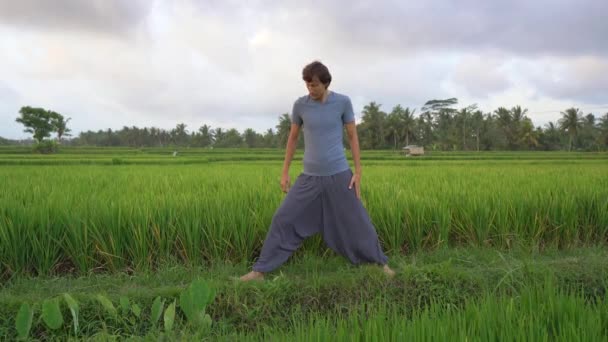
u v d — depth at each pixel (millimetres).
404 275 3420
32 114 75750
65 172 11820
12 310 2898
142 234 3920
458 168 14148
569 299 2416
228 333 2918
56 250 3799
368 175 9445
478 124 81312
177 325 2826
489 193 5316
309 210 3656
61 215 3982
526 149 81125
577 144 84562
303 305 3178
